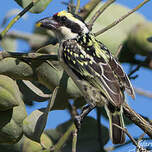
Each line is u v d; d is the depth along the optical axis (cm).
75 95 1025
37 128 947
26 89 1079
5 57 1009
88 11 1161
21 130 968
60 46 1116
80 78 1060
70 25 1141
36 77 1026
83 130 1087
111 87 1021
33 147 1002
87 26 1131
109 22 1174
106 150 1058
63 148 1055
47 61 1014
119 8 1185
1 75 957
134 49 1136
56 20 1156
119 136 988
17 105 934
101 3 1200
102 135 1095
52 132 1067
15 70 1013
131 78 1151
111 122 1002
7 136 967
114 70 1052
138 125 972
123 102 1006
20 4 1089
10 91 931
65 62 1066
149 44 1110
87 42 1102
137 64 1170
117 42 1145
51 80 1015
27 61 1013
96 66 1059
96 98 1038
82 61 1072
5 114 954
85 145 1082
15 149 1032
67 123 1090
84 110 1026
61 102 999
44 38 1296
